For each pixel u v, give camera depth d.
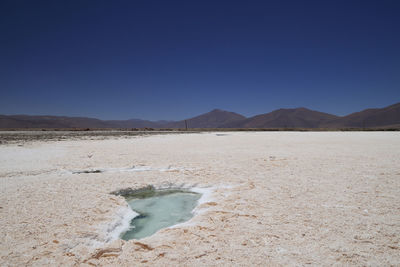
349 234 4.38
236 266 3.46
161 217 5.99
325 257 3.65
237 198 6.49
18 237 4.38
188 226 4.88
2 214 5.43
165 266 3.51
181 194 7.75
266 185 7.69
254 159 12.59
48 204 6.12
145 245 4.13
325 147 18.06
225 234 4.45
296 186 7.52
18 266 3.53
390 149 16.22
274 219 5.07
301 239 4.21
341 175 8.85
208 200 6.77
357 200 6.17
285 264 3.48
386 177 8.46
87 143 23.25
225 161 12.09
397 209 5.54
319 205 5.86
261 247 3.97
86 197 6.74
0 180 8.60
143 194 7.79
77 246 4.16
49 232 4.59
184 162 11.90
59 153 15.32
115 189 7.59
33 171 10.01
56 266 3.54
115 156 13.94
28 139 28.50
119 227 5.29
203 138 31.53
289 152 15.22
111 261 3.69
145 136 37.44
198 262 3.59
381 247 3.92
